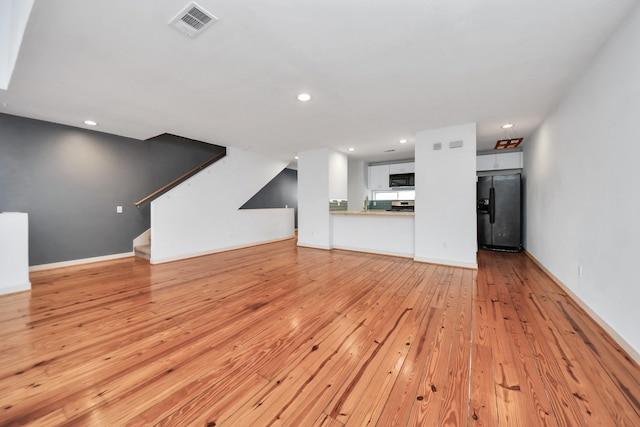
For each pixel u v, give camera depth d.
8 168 3.64
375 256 5.09
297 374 1.58
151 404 1.35
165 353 1.81
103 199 4.57
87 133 4.35
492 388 1.44
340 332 2.09
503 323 2.21
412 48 2.07
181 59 2.21
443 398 1.38
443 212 4.23
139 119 3.80
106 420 1.25
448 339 1.97
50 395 1.41
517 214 5.27
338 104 3.21
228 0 1.56
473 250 4.02
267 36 1.91
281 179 8.92
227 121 3.86
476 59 2.23
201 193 5.21
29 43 1.97
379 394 1.41
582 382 1.49
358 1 1.58
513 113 3.54
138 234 5.05
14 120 3.66
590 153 2.30
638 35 1.62
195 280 3.52
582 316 2.33
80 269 4.07
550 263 3.51
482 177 5.59
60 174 4.08
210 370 1.62
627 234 1.78
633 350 1.69
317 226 5.96
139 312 2.49
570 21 1.77
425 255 4.43
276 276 3.70
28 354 1.79
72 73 2.43
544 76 2.53
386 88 2.78
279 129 4.32
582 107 2.46
